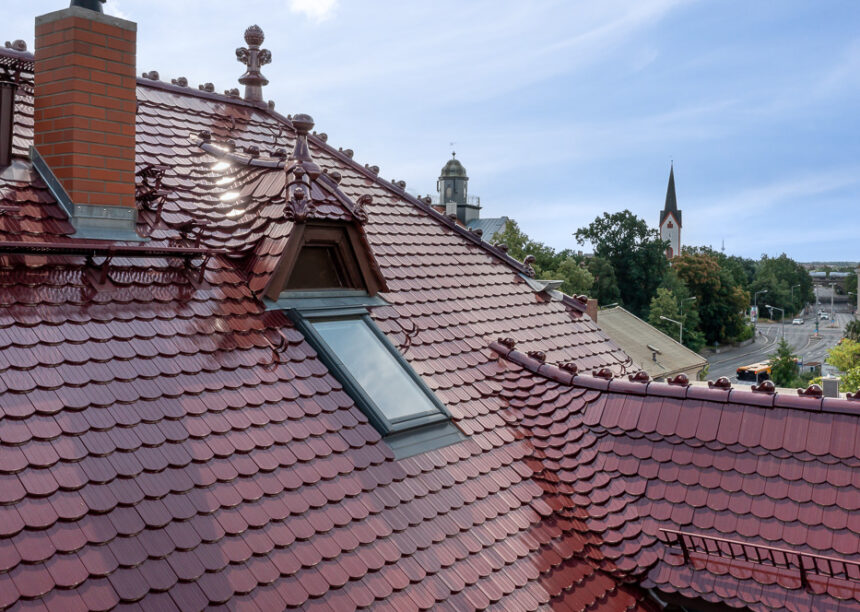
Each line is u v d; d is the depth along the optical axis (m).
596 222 102.00
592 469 7.86
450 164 105.19
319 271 8.10
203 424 5.60
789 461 7.18
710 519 7.12
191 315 6.51
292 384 6.53
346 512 5.73
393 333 8.36
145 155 8.48
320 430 6.25
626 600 6.77
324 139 12.26
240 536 5.03
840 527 6.59
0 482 4.39
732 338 112.75
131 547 4.53
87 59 6.60
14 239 6.07
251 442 5.72
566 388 8.77
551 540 6.90
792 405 7.50
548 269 73.94
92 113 6.64
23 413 4.83
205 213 7.99
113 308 6.05
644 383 8.38
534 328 10.45
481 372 8.80
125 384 5.50
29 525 4.27
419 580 5.61
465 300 10.05
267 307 7.25
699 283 107.88
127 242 6.80
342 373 6.93
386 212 11.16
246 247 7.59
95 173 6.67
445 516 6.37
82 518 4.50
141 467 5.00
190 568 4.64
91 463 4.82
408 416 7.04
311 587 5.02
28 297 5.65
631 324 53.97
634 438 8.01
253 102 11.44
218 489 5.22
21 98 7.70
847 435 7.10
